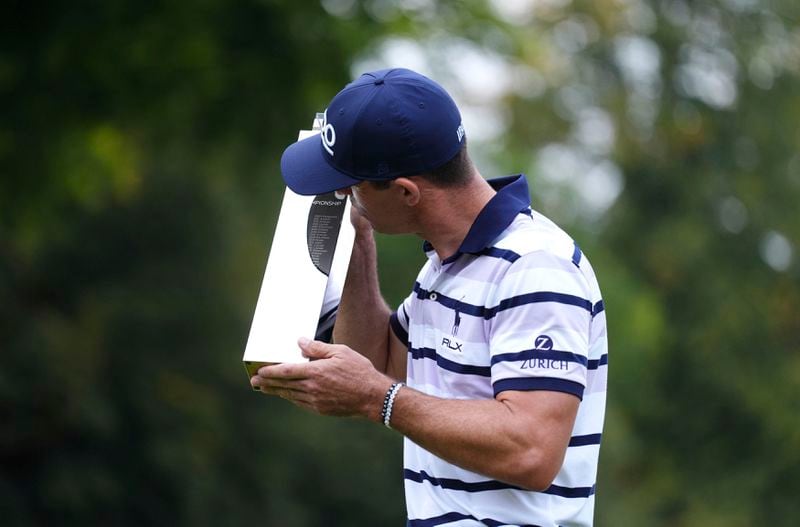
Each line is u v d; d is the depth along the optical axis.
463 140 11.59
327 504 63.72
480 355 11.41
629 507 75.19
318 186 11.63
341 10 44.03
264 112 43.84
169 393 59.31
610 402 73.38
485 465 10.94
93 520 57.44
